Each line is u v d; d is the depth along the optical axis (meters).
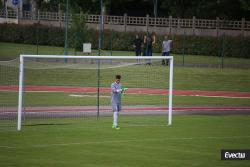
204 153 43.22
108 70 93.25
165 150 44.09
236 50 133.25
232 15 161.12
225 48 133.50
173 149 44.50
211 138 49.56
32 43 145.25
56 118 60.22
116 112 53.78
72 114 63.25
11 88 79.62
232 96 83.62
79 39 123.75
